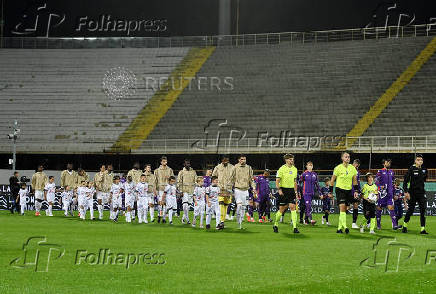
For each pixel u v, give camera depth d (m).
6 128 44.72
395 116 40.41
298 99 44.22
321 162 39.66
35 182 25.12
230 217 23.98
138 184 20.80
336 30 49.12
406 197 16.86
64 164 43.59
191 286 8.13
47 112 46.06
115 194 21.59
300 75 46.75
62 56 51.50
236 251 11.83
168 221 22.06
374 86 43.53
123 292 7.69
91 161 43.66
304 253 11.54
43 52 51.88
